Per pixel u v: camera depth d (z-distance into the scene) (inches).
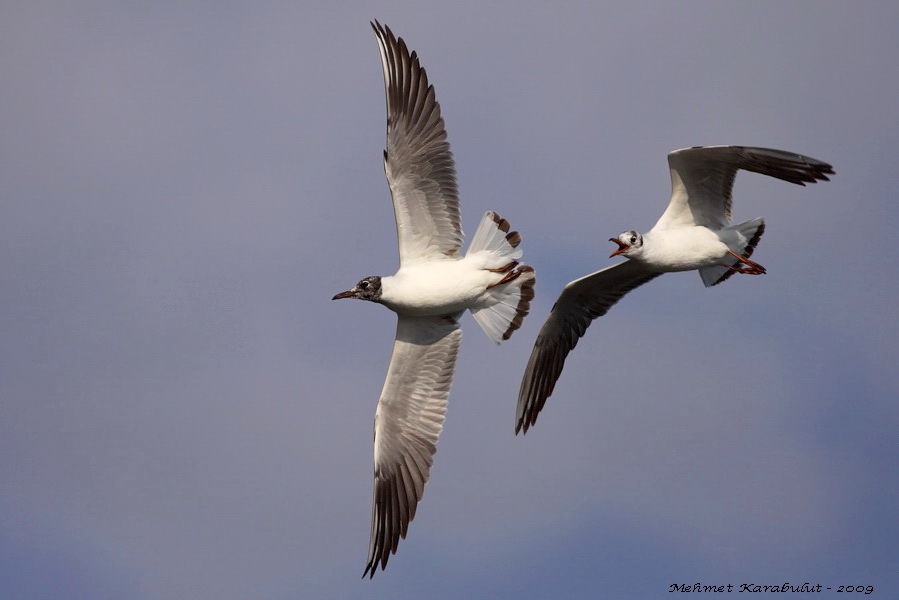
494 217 591.5
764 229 611.2
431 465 606.5
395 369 611.8
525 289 592.7
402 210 581.6
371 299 581.9
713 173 603.2
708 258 611.8
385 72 576.7
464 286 580.4
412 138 579.2
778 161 578.2
